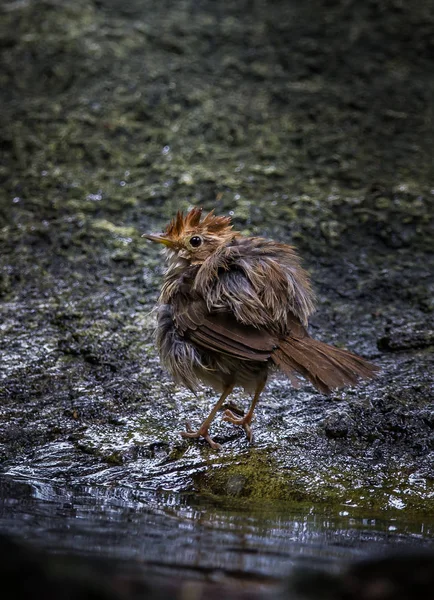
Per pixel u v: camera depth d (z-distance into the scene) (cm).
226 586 536
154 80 1811
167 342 934
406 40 2020
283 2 2183
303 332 903
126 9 2094
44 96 1764
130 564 570
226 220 988
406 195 1475
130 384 1019
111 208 1430
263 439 919
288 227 1384
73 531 659
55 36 1931
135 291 1228
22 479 834
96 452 887
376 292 1259
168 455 888
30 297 1203
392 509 800
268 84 1839
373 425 934
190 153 1602
